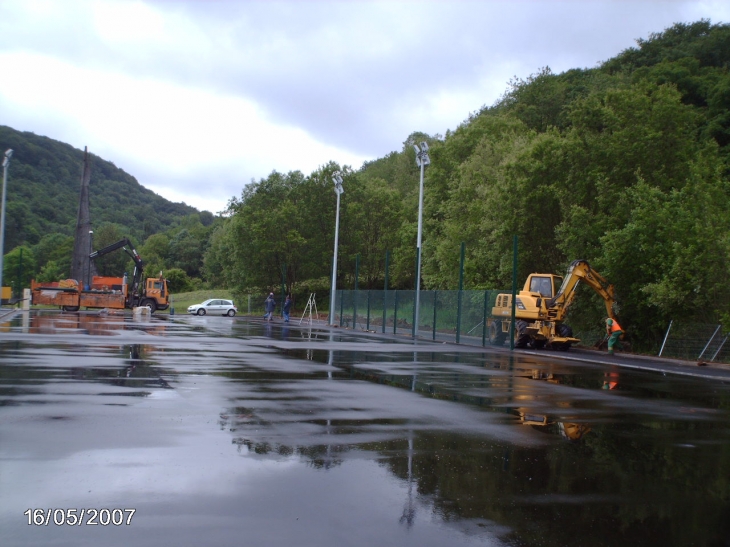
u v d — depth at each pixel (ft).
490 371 56.24
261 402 34.22
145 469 20.83
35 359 49.24
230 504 17.95
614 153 102.73
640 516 18.58
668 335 89.81
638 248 92.73
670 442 28.89
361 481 20.59
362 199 219.61
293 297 216.74
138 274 183.93
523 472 22.61
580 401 40.24
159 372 44.83
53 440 23.99
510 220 112.78
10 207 374.84
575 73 251.80
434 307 105.09
